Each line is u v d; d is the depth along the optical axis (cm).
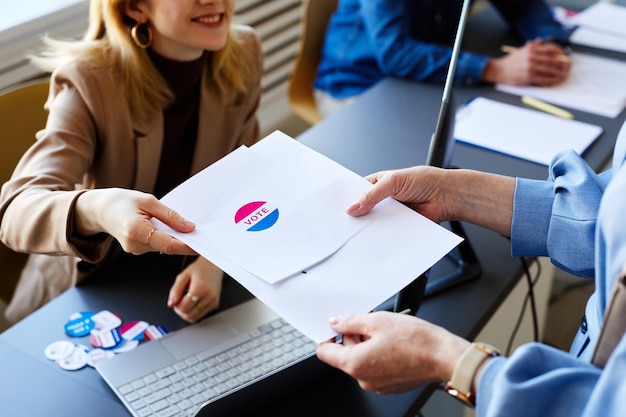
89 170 141
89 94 131
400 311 103
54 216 107
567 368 71
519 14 217
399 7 202
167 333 109
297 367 96
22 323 111
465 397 75
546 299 181
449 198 103
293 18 299
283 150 104
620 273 72
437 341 79
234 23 160
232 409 93
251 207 95
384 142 166
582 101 180
